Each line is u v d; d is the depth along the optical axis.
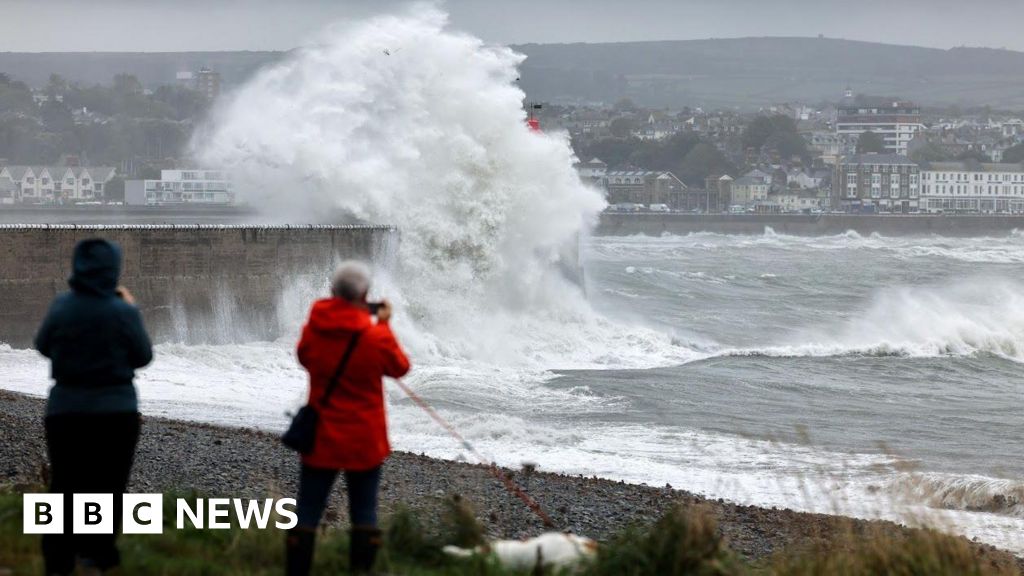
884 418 43.38
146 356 12.61
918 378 56.25
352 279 12.21
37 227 48.47
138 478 22.94
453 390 44.66
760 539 22.39
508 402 43.44
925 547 15.53
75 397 12.30
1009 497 29.00
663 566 14.21
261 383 46.34
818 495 28.97
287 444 12.16
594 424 39.44
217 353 50.38
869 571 15.36
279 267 55.44
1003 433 40.53
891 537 17.53
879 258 189.75
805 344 70.31
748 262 172.38
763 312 88.62
